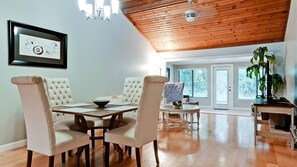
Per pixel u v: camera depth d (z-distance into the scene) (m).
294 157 2.73
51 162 1.96
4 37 2.92
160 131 4.21
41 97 1.89
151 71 6.57
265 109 3.26
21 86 2.01
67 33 3.81
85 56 4.20
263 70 5.45
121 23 5.22
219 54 6.11
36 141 2.06
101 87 4.59
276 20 4.58
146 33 6.05
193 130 4.29
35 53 3.29
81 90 4.10
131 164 2.49
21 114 3.16
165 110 4.41
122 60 5.27
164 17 5.14
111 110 2.41
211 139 3.60
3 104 2.94
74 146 2.14
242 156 2.77
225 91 8.51
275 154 2.85
